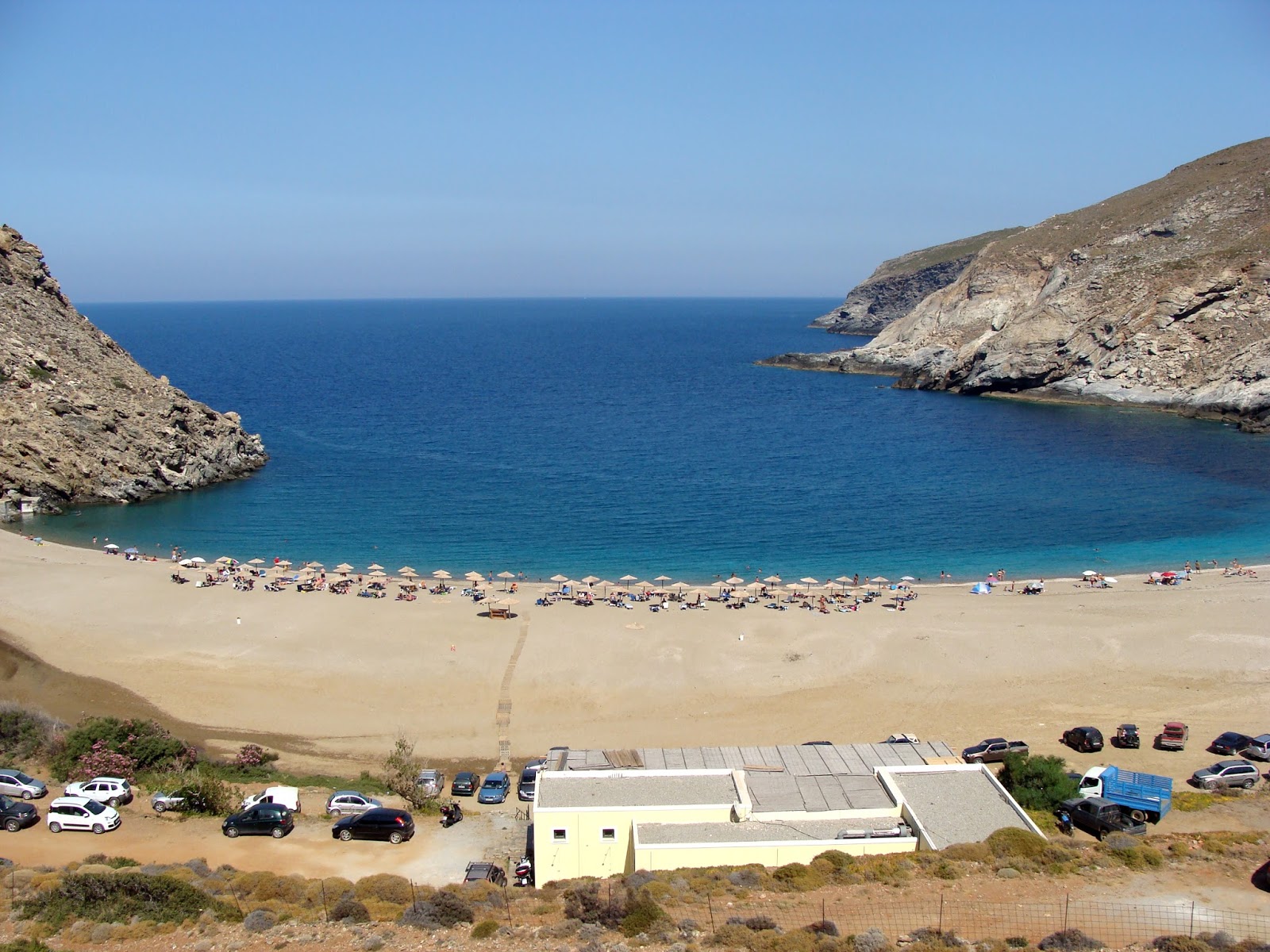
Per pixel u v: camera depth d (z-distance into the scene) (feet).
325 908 102.17
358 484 381.81
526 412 568.41
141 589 242.37
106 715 176.65
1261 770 152.56
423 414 554.46
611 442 473.26
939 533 316.40
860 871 105.19
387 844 128.47
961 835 114.73
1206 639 207.92
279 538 308.81
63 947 92.58
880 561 287.69
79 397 359.05
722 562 287.28
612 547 302.04
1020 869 106.01
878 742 167.02
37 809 133.49
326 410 565.12
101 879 103.14
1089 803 126.11
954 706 181.57
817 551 297.33
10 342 360.69
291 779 152.46
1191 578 260.21
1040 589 248.73
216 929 97.09
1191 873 105.81
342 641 211.20
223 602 234.79
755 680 192.95
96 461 350.02
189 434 381.60
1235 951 85.30
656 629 219.00
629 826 114.73
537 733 172.45
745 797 119.24
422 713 179.93
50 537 304.09
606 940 92.68
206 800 137.08
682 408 585.63
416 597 242.58
